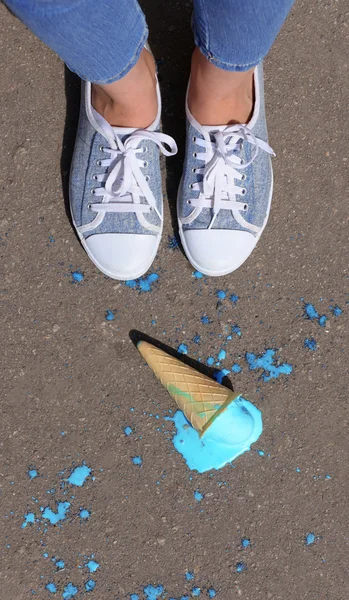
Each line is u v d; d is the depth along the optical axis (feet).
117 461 5.54
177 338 5.61
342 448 5.60
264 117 5.34
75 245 5.58
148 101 4.80
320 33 5.75
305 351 5.64
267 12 3.54
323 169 5.70
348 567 5.56
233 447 5.49
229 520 5.55
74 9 3.26
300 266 5.65
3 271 5.57
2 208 5.58
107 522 5.53
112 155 5.04
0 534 5.52
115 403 5.57
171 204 5.61
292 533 5.56
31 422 5.55
